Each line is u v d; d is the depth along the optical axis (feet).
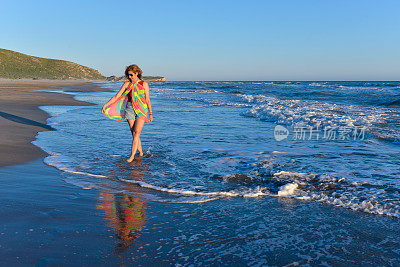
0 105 38.75
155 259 6.13
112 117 16.05
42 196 9.48
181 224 8.01
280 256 6.45
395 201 9.85
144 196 10.29
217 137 22.18
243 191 10.94
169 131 24.67
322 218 8.60
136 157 15.93
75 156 15.71
